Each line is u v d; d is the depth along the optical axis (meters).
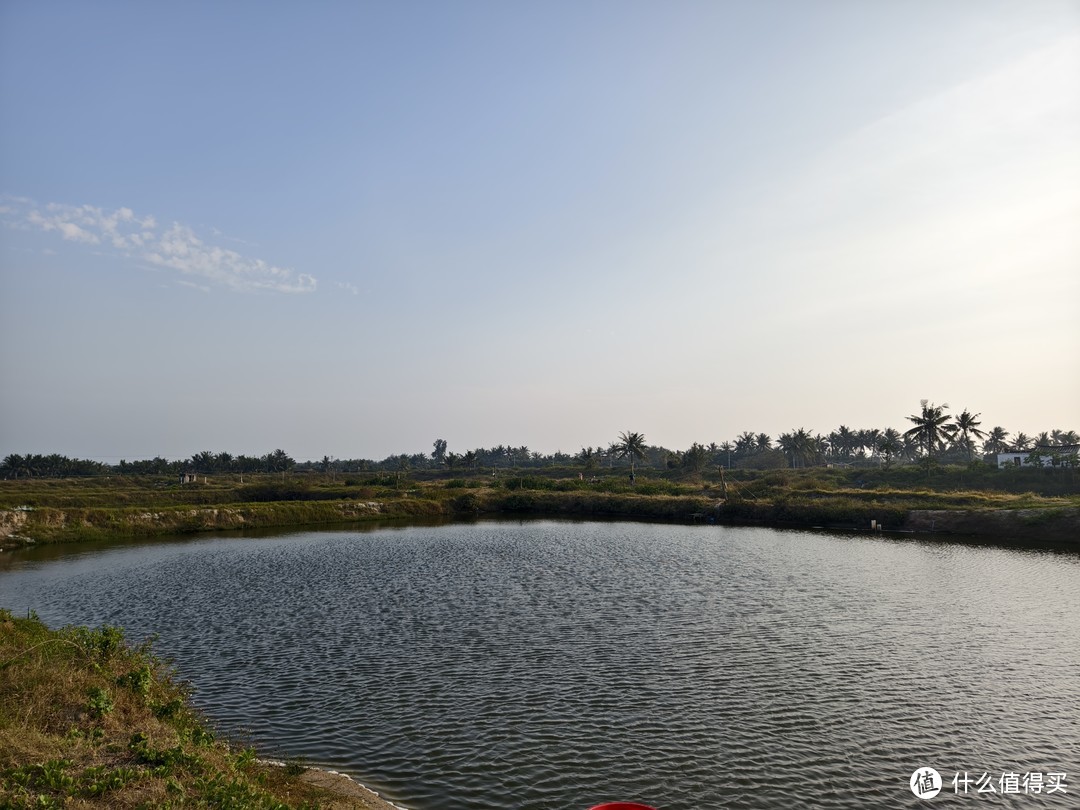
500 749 21.16
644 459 180.62
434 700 25.33
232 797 13.62
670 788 18.77
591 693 26.05
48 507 85.69
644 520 102.69
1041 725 23.09
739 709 24.42
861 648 31.89
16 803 11.95
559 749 21.17
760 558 61.56
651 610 40.06
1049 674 28.16
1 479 172.38
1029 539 73.19
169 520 88.38
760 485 124.56
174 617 39.44
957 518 81.00
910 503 92.06
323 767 19.89
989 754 20.95
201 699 25.55
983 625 36.09
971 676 27.95
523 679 27.66
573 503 113.38
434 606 41.69
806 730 22.66
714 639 33.53
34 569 58.59
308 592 46.66
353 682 27.38
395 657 30.81
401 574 54.00
